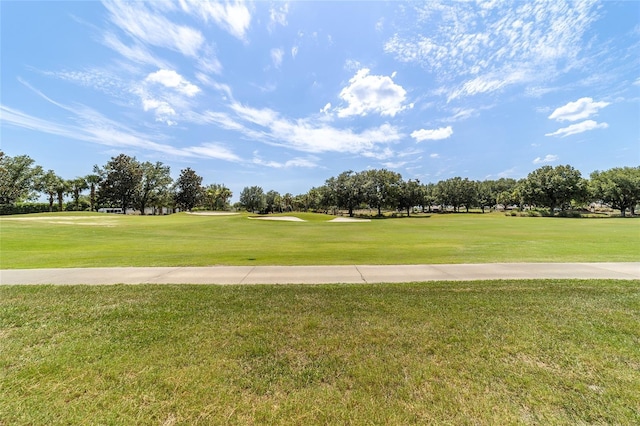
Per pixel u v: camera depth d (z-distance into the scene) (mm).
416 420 2336
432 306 4727
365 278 6598
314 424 2293
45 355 3240
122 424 2279
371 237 18672
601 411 2420
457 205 85500
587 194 56062
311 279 6508
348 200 66000
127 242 15297
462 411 2432
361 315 4359
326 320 4176
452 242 14797
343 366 3047
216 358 3191
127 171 60125
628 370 2988
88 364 3066
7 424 2271
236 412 2412
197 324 4039
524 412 2420
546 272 7121
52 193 61281
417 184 69188
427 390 2689
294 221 33188
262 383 2771
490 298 5102
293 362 3125
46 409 2428
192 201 73750
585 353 3307
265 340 3592
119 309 4582
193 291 5500
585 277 6574
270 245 13898
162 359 3164
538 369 3010
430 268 7633
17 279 6461
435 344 3504
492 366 3057
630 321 4133
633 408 2451
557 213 57625
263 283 6145
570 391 2678
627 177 53281
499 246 12414
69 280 6375
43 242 14547
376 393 2650
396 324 4051
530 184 60219
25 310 4527
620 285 5832
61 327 3941
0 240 14625
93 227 22219
